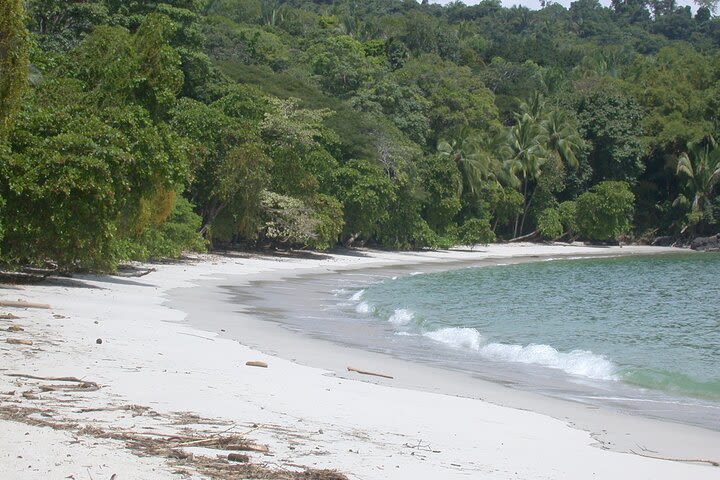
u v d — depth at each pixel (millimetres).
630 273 53062
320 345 17766
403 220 64688
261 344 17016
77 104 25000
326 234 49812
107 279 28078
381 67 94250
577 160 87375
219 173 43781
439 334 20672
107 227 21969
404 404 11414
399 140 68250
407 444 8891
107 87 28266
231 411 9695
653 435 10797
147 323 18109
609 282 45125
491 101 95000
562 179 87375
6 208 20938
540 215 85062
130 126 24312
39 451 6957
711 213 87500
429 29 118812
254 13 116062
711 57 108500
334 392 11797
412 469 7750
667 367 17750
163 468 6840
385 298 29859
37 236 21750
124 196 23172
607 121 89375
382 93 79500
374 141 61938
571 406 12703
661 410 12930
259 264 43938
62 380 10492
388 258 57812
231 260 44562
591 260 68625
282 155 49125
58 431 7711
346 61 84250
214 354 14461
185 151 26984
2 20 15844
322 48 88125
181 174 25266
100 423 8305
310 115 53656
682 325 26766
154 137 24141
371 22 119375
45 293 21797
